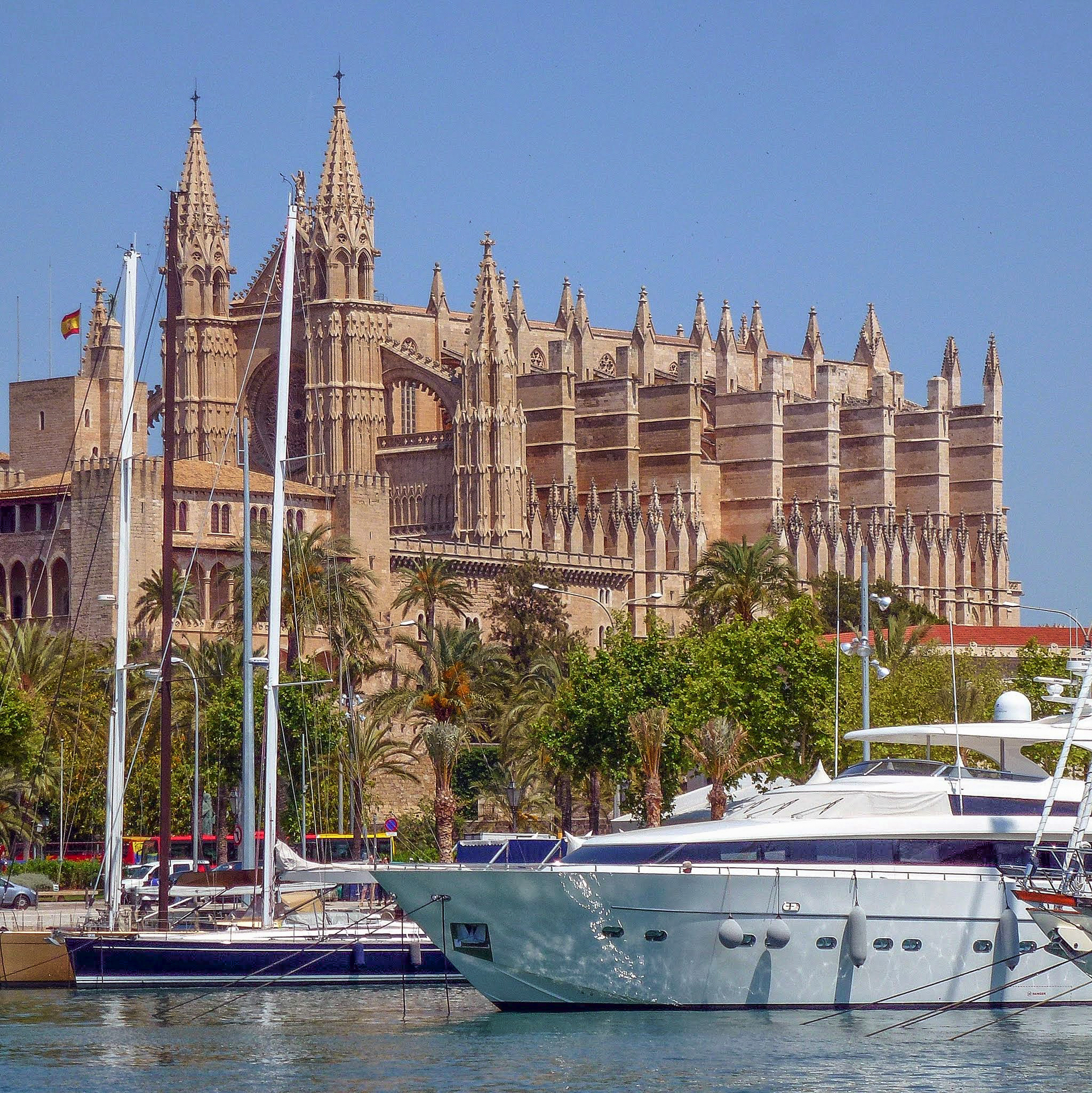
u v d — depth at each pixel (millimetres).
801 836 67750
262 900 82875
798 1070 60094
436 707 135000
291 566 134750
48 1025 69188
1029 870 65750
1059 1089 57688
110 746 85438
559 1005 68562
